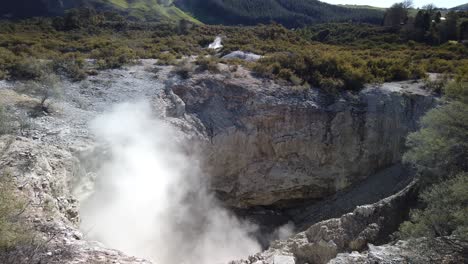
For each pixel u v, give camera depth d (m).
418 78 24.97
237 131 19.36
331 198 21.11
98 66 22.45
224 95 20.48
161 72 22.23
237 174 20.12
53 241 7.85
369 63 26.64
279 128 20.23
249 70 23.52
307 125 20.48
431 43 43.28
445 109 13.11
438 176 13.69
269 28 50.00
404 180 18.25
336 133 20.75
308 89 21.92
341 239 13.44
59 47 30.39
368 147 20.91
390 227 13.80
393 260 9.67
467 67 24.98
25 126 13.59
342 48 39.09
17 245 7.26
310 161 20.78
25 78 19.06
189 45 37.56
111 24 49.53
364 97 21.88
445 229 10.44
